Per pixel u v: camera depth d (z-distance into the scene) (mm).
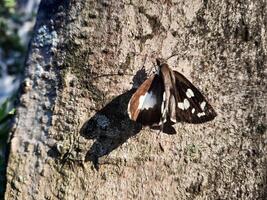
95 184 242
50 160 243
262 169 247
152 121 237
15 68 554
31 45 252
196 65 250
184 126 247
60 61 248
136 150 244
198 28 251
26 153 245
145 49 248
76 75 247
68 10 250
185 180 245
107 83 246
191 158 246
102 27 248
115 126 244
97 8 249
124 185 243
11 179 244
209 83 249
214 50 251
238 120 249
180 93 243
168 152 245
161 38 249
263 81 251
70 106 245
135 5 249
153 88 239
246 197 245
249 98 250
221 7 254
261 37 254
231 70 250
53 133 245
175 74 243
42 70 249
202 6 253
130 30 248
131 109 232
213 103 249
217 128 248
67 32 249
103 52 247
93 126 244
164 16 250
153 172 244
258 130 249
